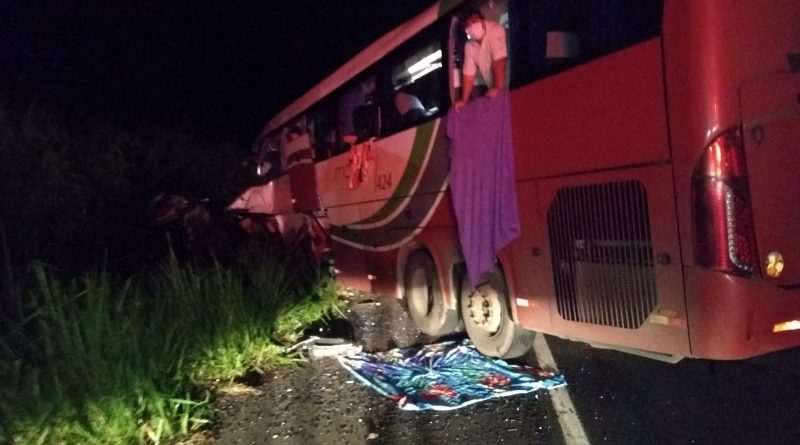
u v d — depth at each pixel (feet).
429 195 25.77
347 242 35.06
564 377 21.16
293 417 19.24
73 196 37.86
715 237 14.69
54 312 18.56
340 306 33.91
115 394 17.22
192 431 18.33
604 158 17.06
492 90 21.17
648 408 18.52
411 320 30.63
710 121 14.65
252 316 24.88
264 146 51.75
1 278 22.76
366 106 31.73
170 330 20.35
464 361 23.07
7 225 32.24
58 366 17.38
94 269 24.89
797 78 15.37
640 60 15.99
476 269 21.99
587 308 18.01
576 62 17.89
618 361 22.54
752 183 14.80
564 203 18.45
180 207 40.57
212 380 22.06
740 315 14.75
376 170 30.55
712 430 16.96
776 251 15.01
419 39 25.84
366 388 21.24
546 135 18.99
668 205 15.47
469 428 17.75
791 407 18.16
